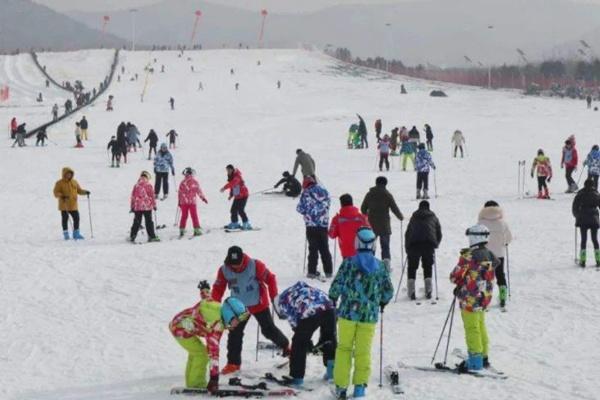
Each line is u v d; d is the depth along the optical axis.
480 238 11.36
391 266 18.77
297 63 169.12
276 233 23.53
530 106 95.00
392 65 198.12
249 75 141.62
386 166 40.78
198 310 10.60
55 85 129.12
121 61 161.62
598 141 54.12
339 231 15.32
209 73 143.00
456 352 12.22
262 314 11.52
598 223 18.03
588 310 14.72
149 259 20.20
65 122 65.94
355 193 31.97
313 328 10.75
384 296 10.36
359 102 101.88
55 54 171.50
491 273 11.32
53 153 48.94
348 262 10.38
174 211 28.28
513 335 13.30
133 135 49.59
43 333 13.88
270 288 11.34
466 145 54.00
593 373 11.24
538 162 30.28
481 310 11.29
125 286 17.38
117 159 42.38
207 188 34.72
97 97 99.69
